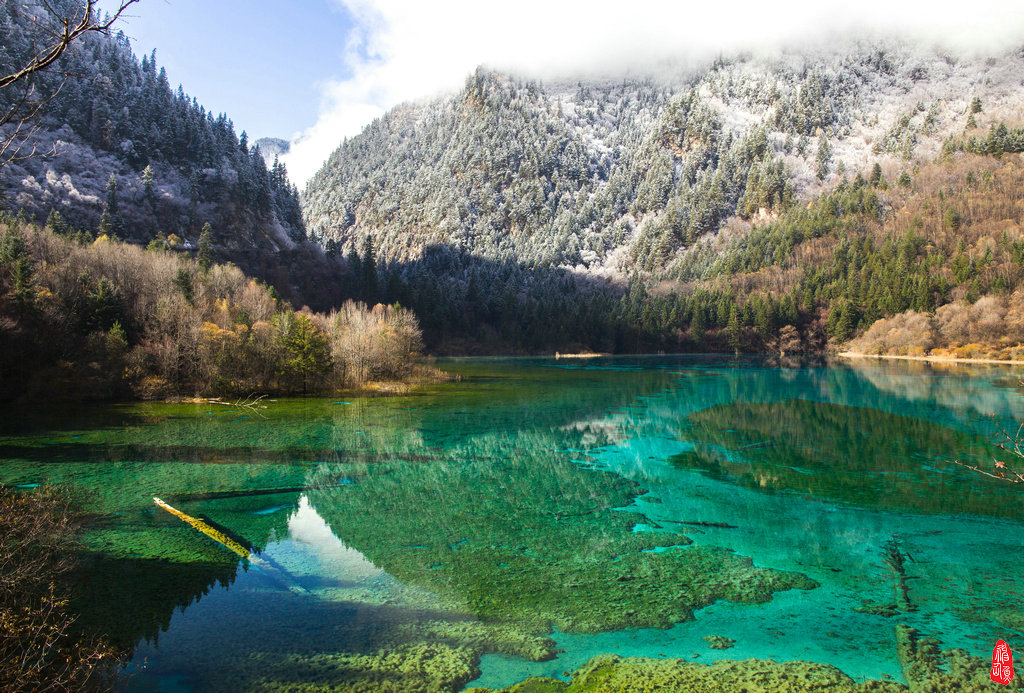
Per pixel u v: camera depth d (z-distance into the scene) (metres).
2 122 6.24
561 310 162.25
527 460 31.52
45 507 18.66
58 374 49.50
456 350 145.50
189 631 13.95
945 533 20.84
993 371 78.62
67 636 13.46
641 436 37.81
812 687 11.91
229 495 24.92
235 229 142.62
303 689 11.76
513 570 17.81
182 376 55.59
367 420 43.81
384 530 21.11
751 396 57.25
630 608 15.44
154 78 168.38
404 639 13.78
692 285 187.75
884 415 44.88
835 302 132.00
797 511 23.27
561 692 11.77
